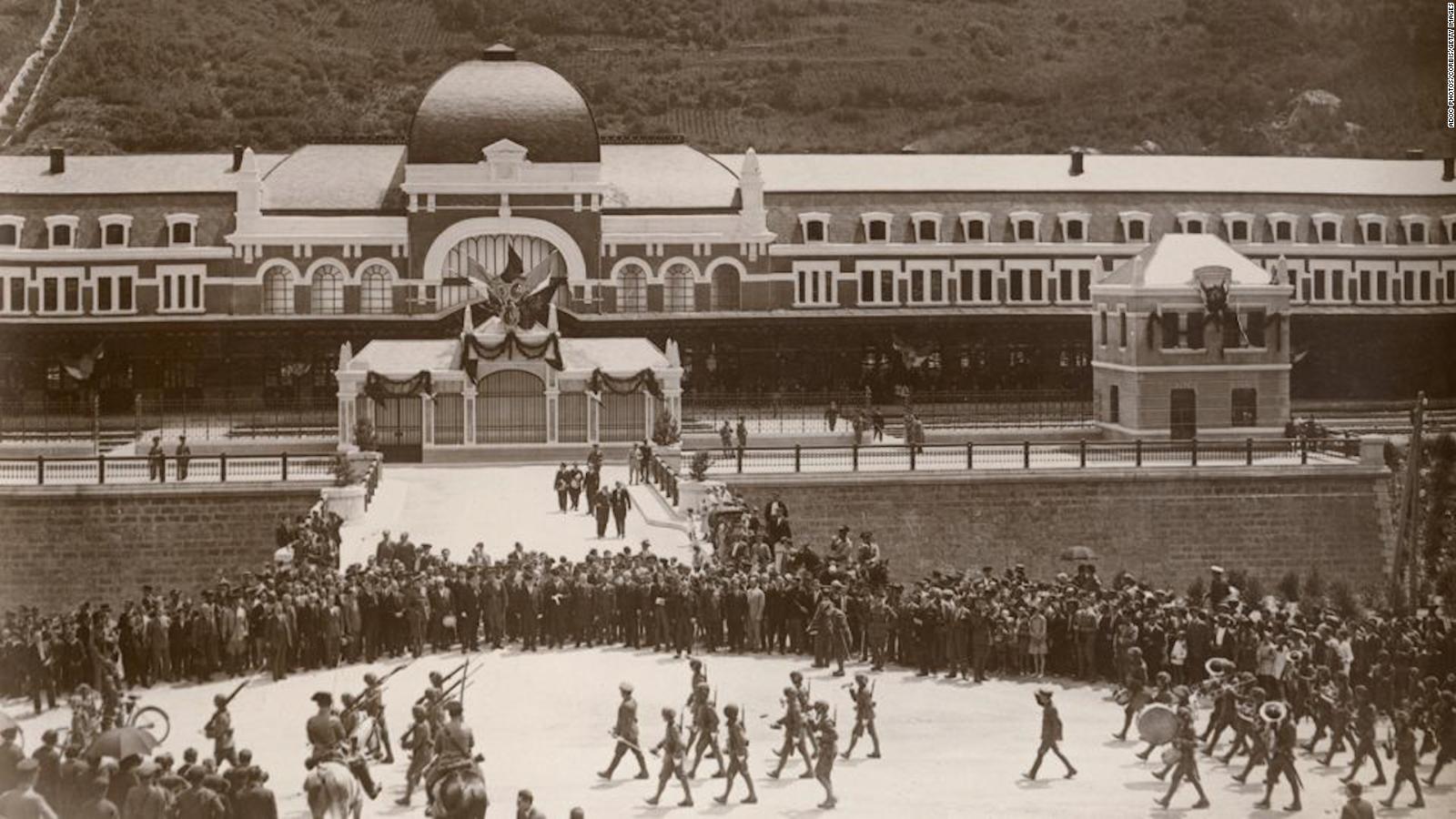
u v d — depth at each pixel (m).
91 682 53.78
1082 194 129.38
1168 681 46.44
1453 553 90.12
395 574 57.78
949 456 91.56
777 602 57.28
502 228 118.00
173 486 83.69
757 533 70.12
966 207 127.94
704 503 76.12
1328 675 48.91
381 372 94.38
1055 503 87.50
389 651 56.78
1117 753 47.00
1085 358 124.75
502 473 90.69
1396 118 189.50
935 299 126.19
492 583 57.03
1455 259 131.25
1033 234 127.62
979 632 54.50
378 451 93.44
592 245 119.06
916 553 86.56
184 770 35.38
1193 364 99.62
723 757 46.53
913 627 55.94
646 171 126.62
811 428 108.88
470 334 95.00
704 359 120.19
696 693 43.53
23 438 106.31
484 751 46.28
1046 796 42.81
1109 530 87.81
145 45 192.12
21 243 120.12
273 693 52.53
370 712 44.84
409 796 41.00
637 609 57.38
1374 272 130.50
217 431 108.38
